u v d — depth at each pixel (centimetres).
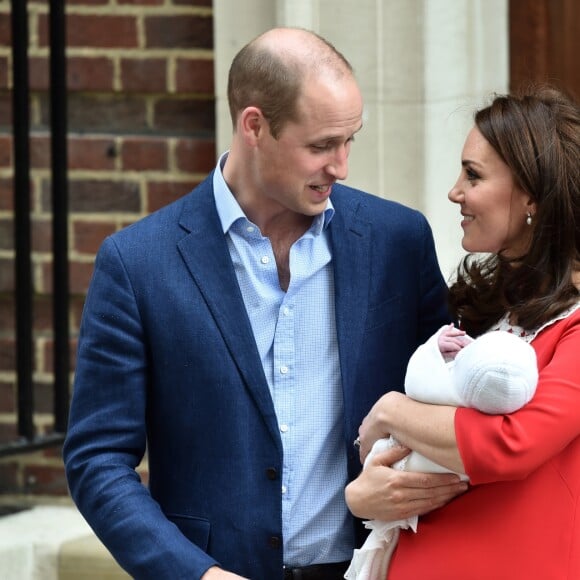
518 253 951
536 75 1428
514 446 847
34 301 1495
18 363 1391
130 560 934
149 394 995
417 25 1370
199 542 972
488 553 881
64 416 1417
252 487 971
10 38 1470
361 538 991
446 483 893
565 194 916
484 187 936
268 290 994
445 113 1373
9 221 1484
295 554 991
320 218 996
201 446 974
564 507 882
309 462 989
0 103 1484
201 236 991
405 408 902
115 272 982
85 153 1467
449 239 1384
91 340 980
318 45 946
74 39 1456
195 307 975
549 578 873
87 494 960
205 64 1448
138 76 1453
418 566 902
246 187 984
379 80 1371
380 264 1016
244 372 968
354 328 992
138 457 986
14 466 1487
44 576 1366
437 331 1027
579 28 1424
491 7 1377
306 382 993
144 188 1464
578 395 865
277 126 936
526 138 923
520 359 852
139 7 1448
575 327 895
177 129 1466
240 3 1397
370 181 1382
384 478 904
